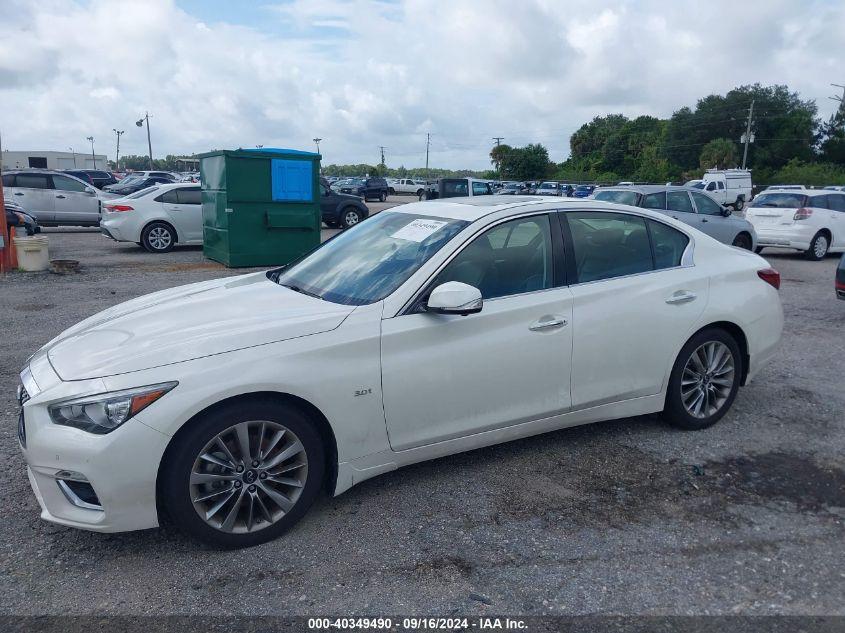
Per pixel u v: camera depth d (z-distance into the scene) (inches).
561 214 165.9
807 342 290.0
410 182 2516.0
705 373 185.3
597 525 137.7
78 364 125.8
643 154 3528.5
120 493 116.3
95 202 757.3
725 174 1652.3
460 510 142.9
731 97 3405.5
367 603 112.4
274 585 117.2
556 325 156.2
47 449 117.5
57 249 614.2
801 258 624.1
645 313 169.5
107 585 116.6
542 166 3486.7
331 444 136.5
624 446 176.4
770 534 135.6
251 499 128.1
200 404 119.6
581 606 112.5
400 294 142.1
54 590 115.0
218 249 502.9
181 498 121.0
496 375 149.7
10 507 141.3
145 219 586.6
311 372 129.3
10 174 729.0
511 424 155.3
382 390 137.0
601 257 169.2
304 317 136.1
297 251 503.5
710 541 132.6
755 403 211.2
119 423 115.9
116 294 375.9
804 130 3260.3
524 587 117.2
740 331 188.4
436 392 143.2
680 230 185.3
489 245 153.9
